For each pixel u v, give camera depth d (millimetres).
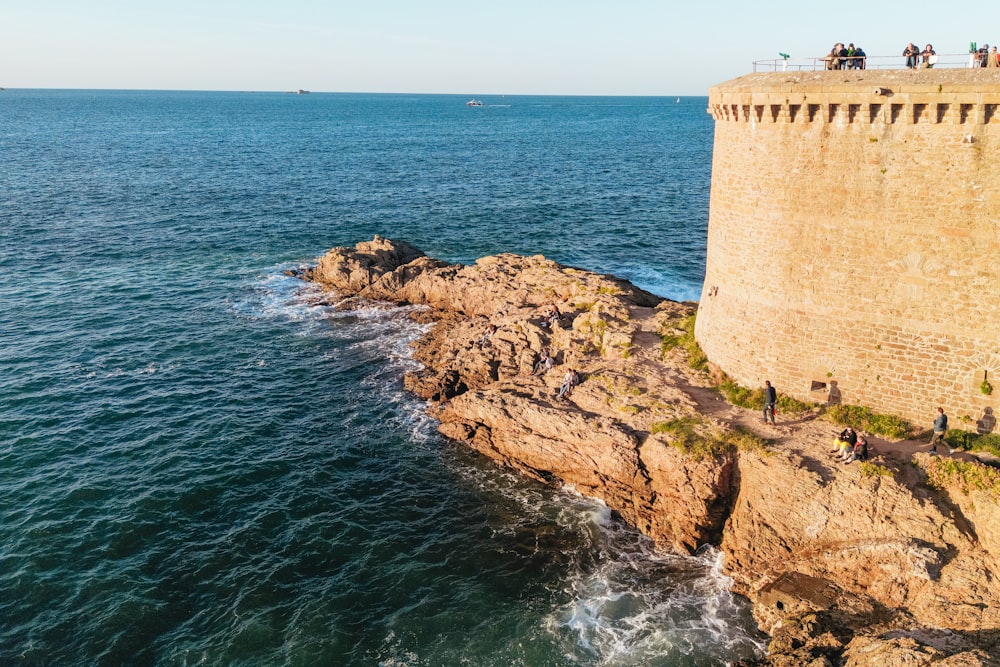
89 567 25016
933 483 23609
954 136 23266
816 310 27391
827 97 24938
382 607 23797
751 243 28844
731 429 27047
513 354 37312
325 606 23750
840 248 26312
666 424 27938
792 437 26469
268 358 41969
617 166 120188
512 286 45688
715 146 31078
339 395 37875
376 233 71312
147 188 93188
